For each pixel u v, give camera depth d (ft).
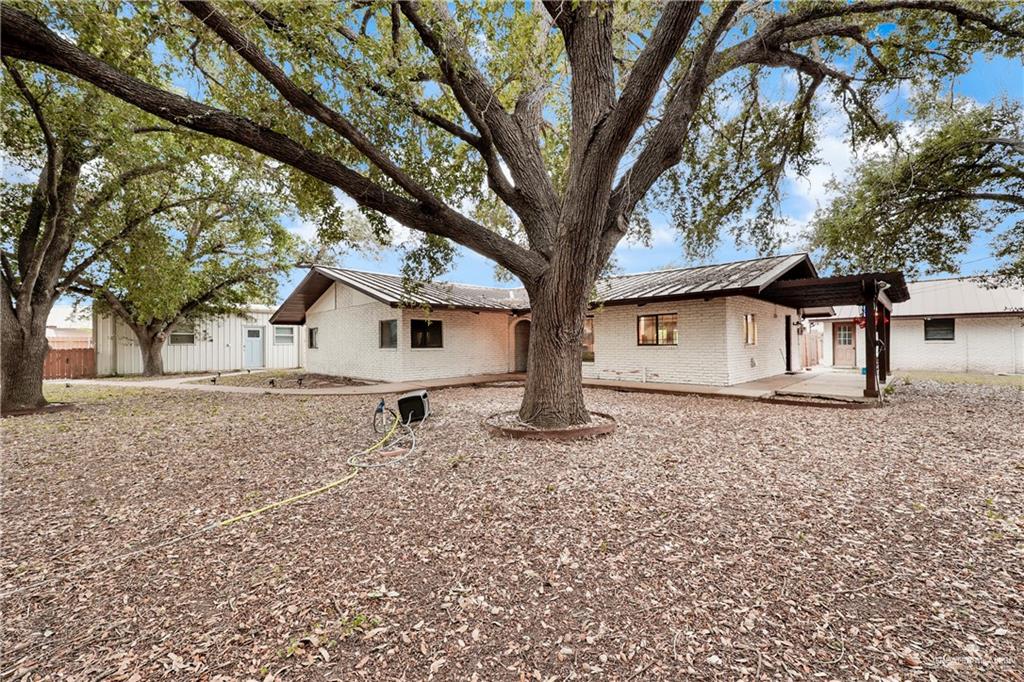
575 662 6.03
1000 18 20.61
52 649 6.43
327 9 14.20
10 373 27.45
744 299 37.37
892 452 16.17
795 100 27.12
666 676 5.74
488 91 19.27
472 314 48.52
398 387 37.65
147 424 23.00
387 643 6.46
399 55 16.39
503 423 20.58
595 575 8.14
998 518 10.27
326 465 15.33
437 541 9.57
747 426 21.15
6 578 8.36
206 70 18.21
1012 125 27.32
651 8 17.35
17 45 11.50
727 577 8.00
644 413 24.98
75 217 29.40
